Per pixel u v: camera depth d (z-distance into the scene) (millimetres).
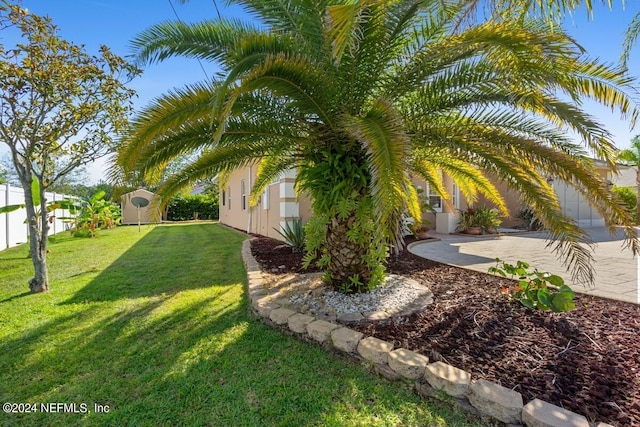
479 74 3521
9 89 4422
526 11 3768
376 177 2574
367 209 3934
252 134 3932
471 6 3578
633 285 4941
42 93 4609
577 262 3340
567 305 3482
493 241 10609
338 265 4363
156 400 2439
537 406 2076
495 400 2139
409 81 3756
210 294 4859
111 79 5066
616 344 2928
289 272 5836
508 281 5109
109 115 5215
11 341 3365
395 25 3357
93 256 8211
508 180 3316
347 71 3576
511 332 3199
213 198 27797
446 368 2498
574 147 3684
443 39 3650
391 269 6109
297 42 3562
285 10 3576
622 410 2092
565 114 3361
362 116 3354
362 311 3738
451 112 3910
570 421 1938
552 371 2521
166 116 3096
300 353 3094
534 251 8453
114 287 5273
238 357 3027
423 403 2369
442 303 4039
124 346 3254
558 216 3184
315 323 3361
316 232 5090
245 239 11172
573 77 3320
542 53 2961
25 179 4949
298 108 3668
